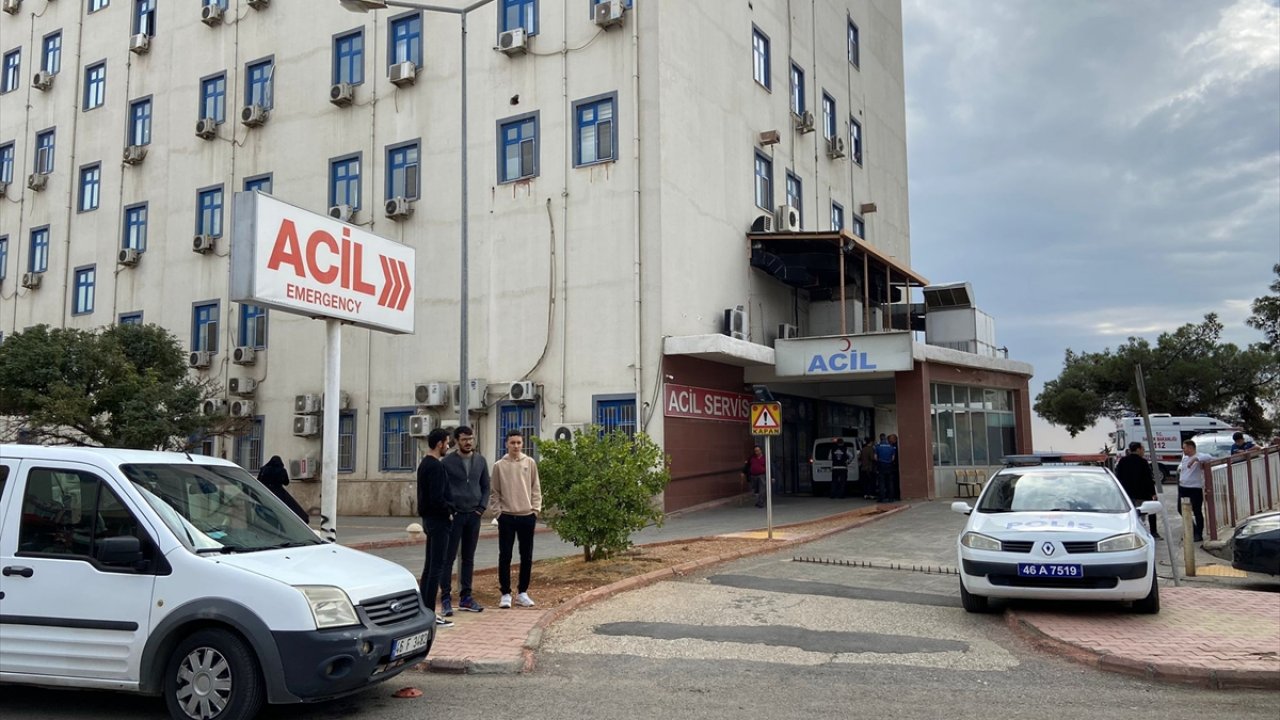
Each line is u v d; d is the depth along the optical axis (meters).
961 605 10.81
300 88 27.86
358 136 26.56
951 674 7.78
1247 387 48.31
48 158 33.94
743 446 25.06
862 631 9.45
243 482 7.68
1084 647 8.29
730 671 7.90
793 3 29.81
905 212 38.19
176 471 7.15
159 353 23.97
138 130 31.77
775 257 26.06
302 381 26.73
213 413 24.16
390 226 25.66
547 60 23.73
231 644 6.09
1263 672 7.34
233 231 11.04
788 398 28.56
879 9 37.31
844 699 7.00
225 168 28.98
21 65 35.12
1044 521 9.98
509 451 10.50
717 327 24.02
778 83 28.33
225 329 28.41
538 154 23.58
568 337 22.67
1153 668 7.58
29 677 6.37
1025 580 9.60
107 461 6.72
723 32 25.39
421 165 25.36
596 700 6.97
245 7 29.30
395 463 24.94
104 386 21.36
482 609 10.09
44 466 6.76
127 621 6.24
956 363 26.09
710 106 24.45
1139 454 15.72
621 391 21.84
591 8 23.28
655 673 7.84
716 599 11.16
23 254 33.81
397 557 16.36
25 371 20.66
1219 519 16.38
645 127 22.33
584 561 13.71
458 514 9.77
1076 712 6.63
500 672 7.80
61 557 6.48
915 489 24.39
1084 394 52.12
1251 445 20.03
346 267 12.37
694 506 22.30
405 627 6.68
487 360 23.69
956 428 26.70
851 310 29.67
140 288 30.58
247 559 6.40
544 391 22.81
